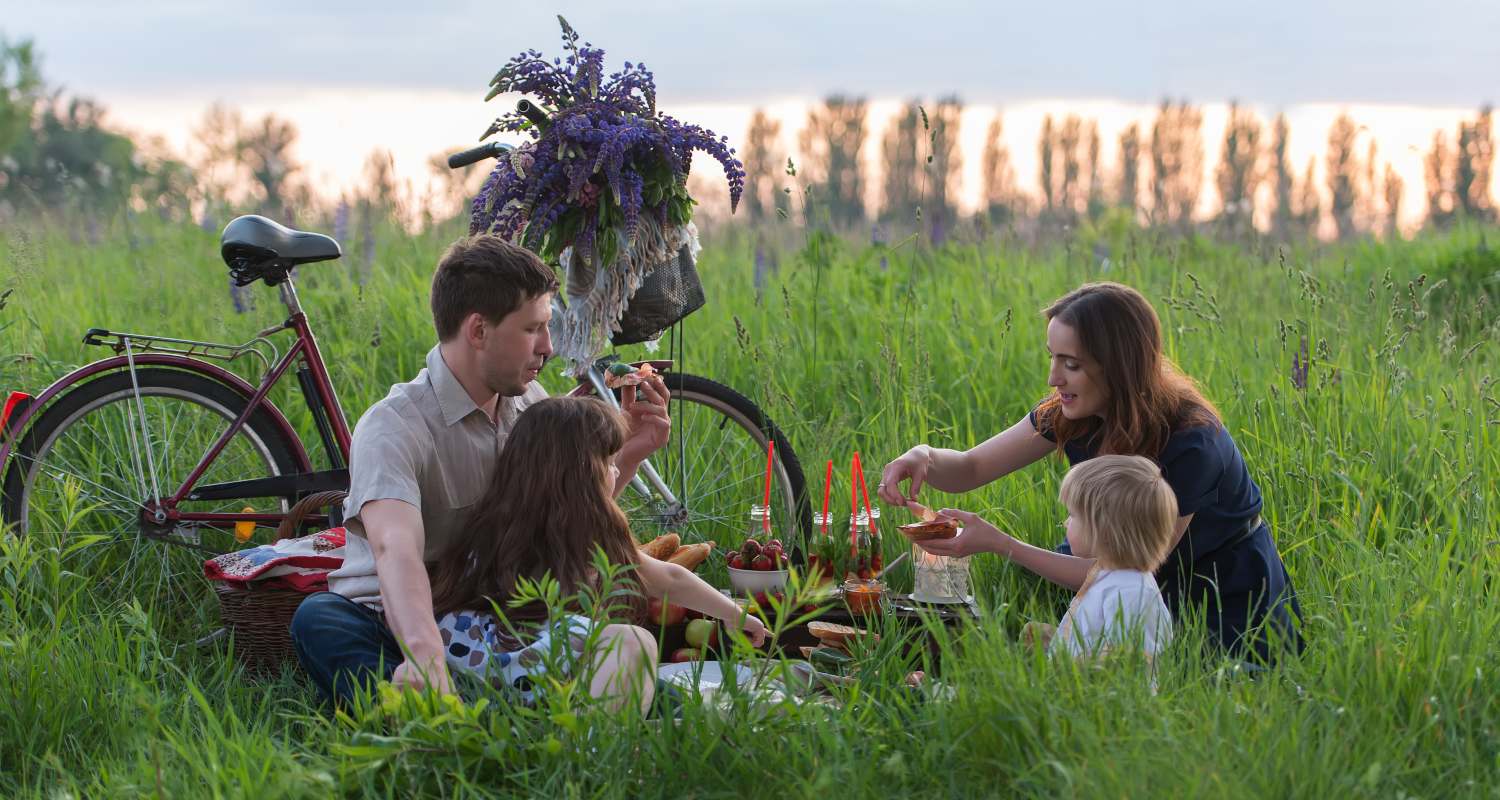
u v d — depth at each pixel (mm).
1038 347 6156
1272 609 3480
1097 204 14695
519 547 3131
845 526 4164
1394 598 3408
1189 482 3498
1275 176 26047
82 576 4051
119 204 10109
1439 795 2676
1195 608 3596
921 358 5348
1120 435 3564
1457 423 4785
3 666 3199
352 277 7016
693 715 2834
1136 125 28312
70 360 5688
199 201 9672
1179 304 5746
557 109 3893
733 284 7789
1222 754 2609
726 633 3770
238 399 4355
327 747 2912
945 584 3826
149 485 4383
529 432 3189
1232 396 5207
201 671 3586
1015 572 4246
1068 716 2740
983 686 2852
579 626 3037
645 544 4043
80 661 3324
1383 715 2859
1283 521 4414
